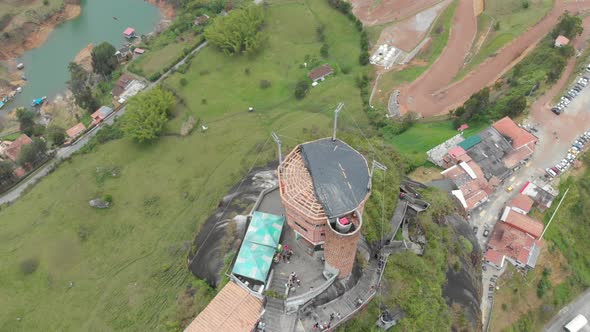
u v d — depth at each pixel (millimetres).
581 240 97062
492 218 96312
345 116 125750
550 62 121688
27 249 96875
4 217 105312
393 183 86688
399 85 133250
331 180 60812
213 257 76562
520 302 86500
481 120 114812
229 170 109812
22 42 168250
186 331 62594
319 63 143375
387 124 120625
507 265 89062
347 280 67125
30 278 91688
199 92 136000
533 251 88938
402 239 77000
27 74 160250
